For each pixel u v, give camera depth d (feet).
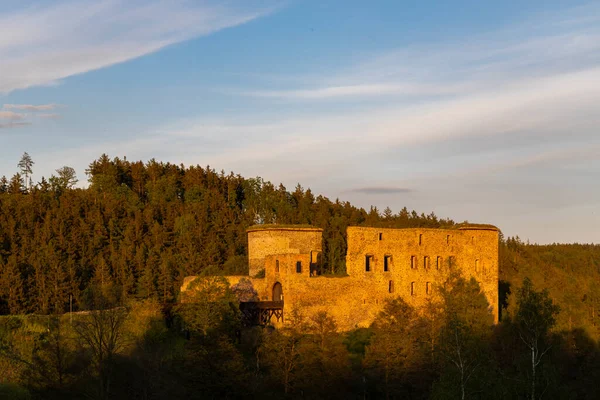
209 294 304.50
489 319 337.93
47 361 263.08
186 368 256.52
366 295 347.15
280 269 333.83
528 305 228.02
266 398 255.09
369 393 276.21
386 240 355.77
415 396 269.85
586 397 271.08
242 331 310.24
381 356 279.08
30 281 406.00
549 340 254.06
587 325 394.52
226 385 250.16
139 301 366.63
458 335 217.36
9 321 312.09
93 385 251.80
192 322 294.05
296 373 264.11
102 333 257.55
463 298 335.47
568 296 472.85
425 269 362.53
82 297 393.29
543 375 193.98
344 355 277.64
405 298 354.54
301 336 284.61
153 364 274.36
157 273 448.65
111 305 329.72
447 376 194.08
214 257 492.13
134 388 256.11
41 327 307.78
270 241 363.56
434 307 325.62
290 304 328.49
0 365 262.47
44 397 245.86
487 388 188.44
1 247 445.37
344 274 355.36
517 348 275.59
